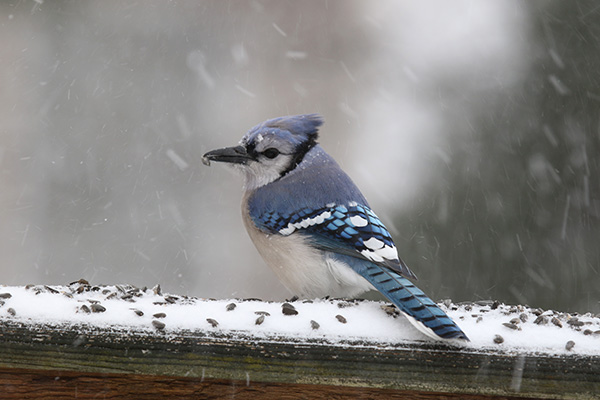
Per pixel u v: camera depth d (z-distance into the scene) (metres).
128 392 5.22
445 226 11.57
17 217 12.98
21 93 14.21
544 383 5.15
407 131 12.68
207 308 5.47
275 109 14.30
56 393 5.23
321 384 5.19
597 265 11.21
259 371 5.15
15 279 12.11
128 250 12.74
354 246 7.06
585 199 11.48
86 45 14.64
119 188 13.52
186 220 13.25
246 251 12.91
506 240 11.40
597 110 11.84
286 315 5.36
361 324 5.32
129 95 14.31
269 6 15.27
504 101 12.20
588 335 5.34
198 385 5.23
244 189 8.16
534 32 12.33
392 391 5.24
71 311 5.28
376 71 14.27
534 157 11.76
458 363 5.16
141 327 5.20
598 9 12.08
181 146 13.99
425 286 11.30
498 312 5.87
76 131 14.03
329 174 7.73
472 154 11.97
